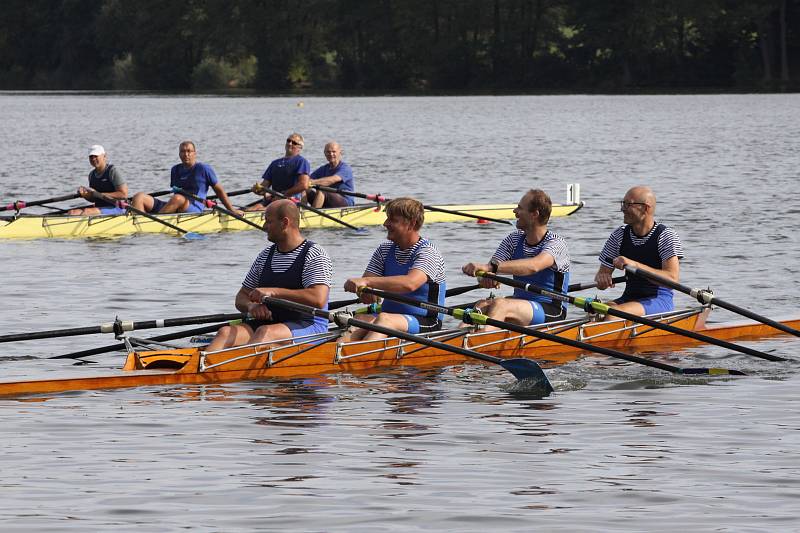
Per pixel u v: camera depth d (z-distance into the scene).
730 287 59.38
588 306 45.66
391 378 41.78
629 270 47.00
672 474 30.08
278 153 169.88
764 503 27.84
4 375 41.00
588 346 42.84
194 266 68.31
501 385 40.72
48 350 45.78
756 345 48.34
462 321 45.75
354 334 43.94
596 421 35.50
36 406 37.19
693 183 117.06
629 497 28.33
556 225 86.31
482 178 127.56
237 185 124.19
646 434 33.94
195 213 85.19
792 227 81.88
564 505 27.75
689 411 36.81
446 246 77.06
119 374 40.19
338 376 42.00
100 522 26.61
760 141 177.12
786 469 30.47
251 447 32.56
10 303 55.94
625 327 47.84
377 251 45.19
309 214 88.38
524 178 126.88
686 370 42.38
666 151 161.25
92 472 30.22
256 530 26.14
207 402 37.88
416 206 43.84
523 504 27.83
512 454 31.89
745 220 86.12
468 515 27.06
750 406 37.50
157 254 73.44
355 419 35.75
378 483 29.38
